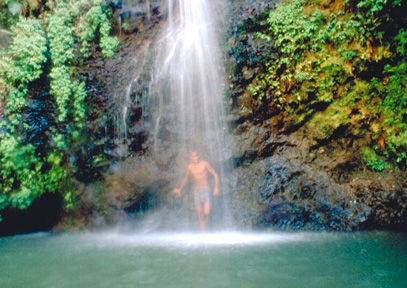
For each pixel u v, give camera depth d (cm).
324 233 650
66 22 859
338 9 706
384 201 655
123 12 933
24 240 729
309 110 755
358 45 689
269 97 758
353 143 744
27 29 800
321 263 492
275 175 739
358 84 715
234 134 765
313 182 716
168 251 584
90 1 899
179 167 770
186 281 444
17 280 470
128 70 870
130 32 944
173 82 795
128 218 750
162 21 966
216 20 841
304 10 743
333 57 713
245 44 768
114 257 564
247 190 734
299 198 704
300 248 564
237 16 813
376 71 698
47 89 809
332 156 747
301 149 760
